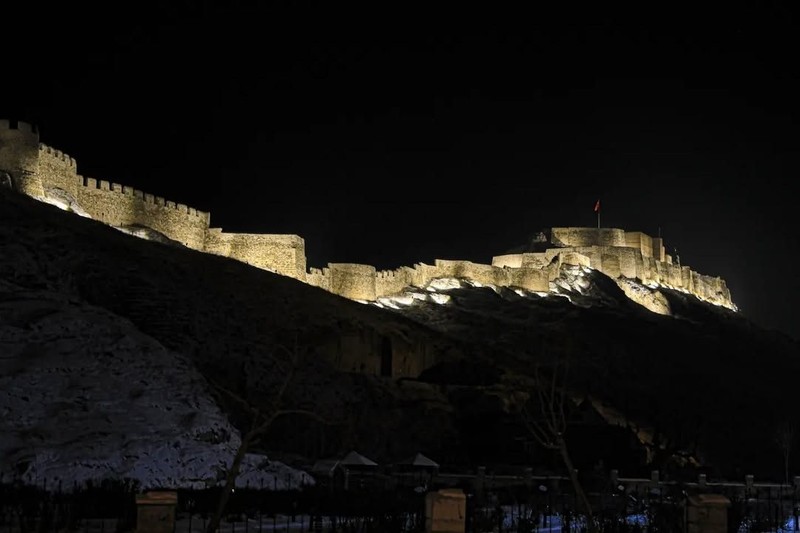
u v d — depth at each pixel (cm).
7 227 5725
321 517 2598
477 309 10525
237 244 8938
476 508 2956
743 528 2988
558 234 14825
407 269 10975
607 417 7256
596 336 10250
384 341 6719
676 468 6116
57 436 3092
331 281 9756
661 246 15475
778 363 11888
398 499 3136
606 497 3794
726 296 16975
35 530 2238
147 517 2050
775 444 8038
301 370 5594
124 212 7944
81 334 3781
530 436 5506
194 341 5444
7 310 3897
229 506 2769
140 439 3166
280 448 4797
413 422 5538
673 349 10819
